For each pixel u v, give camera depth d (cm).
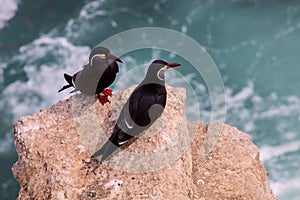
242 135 1267
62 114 1179
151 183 1020
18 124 1166
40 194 1049
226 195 1103
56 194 1023
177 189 1027
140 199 993
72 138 1125
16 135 1156
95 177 1046
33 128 1154
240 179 1142
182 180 1055
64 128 1148
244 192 1110
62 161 1073
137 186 1017
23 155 1127
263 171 1231
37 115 1180
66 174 1048
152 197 993
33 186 1075
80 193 1023
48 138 1133
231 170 1172
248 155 1215
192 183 1101
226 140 1250
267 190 1198
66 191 1024
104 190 1020
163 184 1020
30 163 1110
